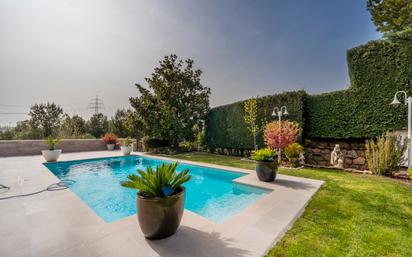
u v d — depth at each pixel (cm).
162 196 256
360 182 542
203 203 499
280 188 488
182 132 1422
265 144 965
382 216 329
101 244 246
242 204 482
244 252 231
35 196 425
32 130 2359
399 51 691
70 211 347
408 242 253
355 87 785
